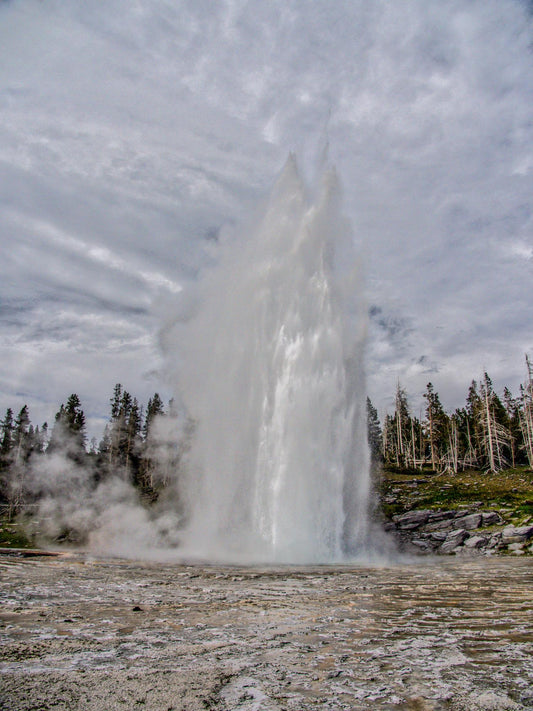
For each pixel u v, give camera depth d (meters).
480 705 3.76
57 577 12.85
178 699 3.83
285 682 4.32
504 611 8.24
